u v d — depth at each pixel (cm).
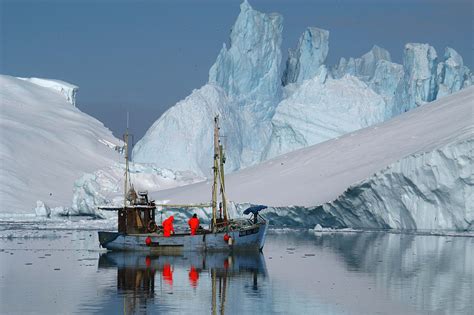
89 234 11038
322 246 9144
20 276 6600
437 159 10781
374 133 15325
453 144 10688
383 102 19262
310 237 10475
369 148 14475
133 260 7719
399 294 5772
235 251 8338
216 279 6438
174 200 14012
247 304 5378
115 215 15175
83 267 7156
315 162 14788
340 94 19225
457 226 11006
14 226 12825
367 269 7056
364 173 13075
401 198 11338
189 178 19000
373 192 11600
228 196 14012
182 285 6131
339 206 12150
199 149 19912
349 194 11838
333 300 5528
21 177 18912
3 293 5766
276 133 19038
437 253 8325
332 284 6194
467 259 7788
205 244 8312
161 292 5816
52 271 6894
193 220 8356
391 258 7881
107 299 5534
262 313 5106
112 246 8494
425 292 5850
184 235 8288
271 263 7462
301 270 6975
